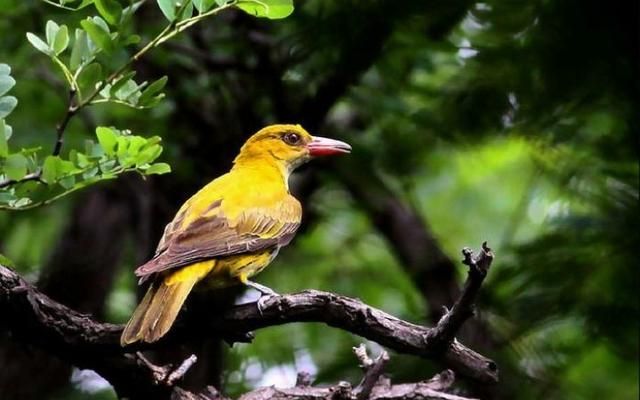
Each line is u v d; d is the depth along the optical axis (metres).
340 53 14.10
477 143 15.20
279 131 11.79
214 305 8.76
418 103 16.06
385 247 18.62
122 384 8.90
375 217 16.20
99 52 8.27
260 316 8.62
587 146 14.51
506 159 18.53
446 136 14.90
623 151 14.34
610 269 13.75
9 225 17.25
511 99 14.16
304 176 15.94
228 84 15.16
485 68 14.12
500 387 13.99
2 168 7.82
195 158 15.22
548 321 13.83
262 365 16.39
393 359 13.95
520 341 14.14
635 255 13.68
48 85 15.76
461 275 17.88
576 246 13.84
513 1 13.77
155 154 8.08
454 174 19.12
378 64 14.90
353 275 18.12
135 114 14.86
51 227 17.94
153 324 8.49
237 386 15.84
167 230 9.71
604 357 15.73
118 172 8.09
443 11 13.67
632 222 13.81
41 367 15.06
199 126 15.21
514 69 13.94
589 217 13.95
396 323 8.45
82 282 16.02
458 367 8.49
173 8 8.12
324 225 18.00
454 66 15.44
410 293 17.67
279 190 10.81
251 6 8.21
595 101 13.75
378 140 16.23
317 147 11.90
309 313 8.55
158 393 8.92
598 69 13.41
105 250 16.27
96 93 8.12
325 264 18.22
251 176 11.02
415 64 14.99
